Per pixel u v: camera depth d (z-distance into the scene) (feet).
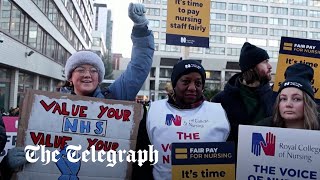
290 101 9.14
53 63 105.29
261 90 12.56
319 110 10.46
